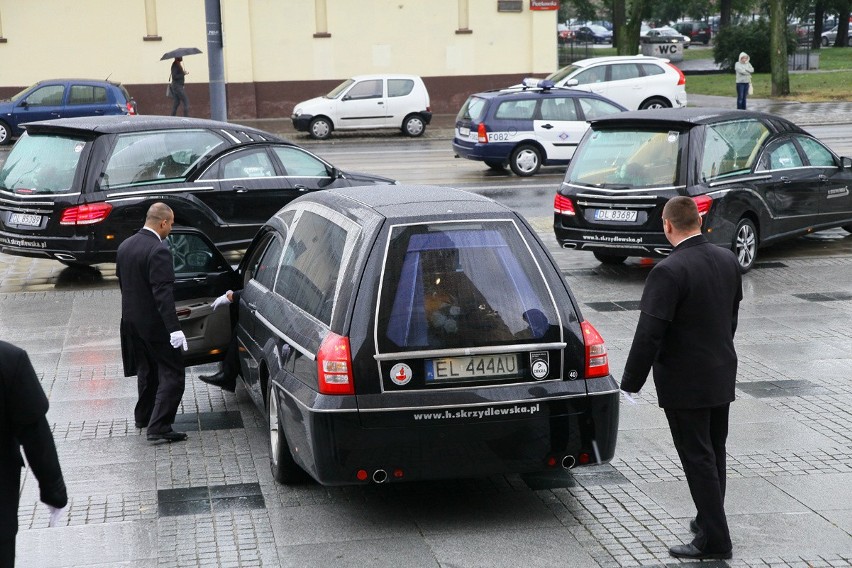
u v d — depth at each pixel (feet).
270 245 28.32
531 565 20.20
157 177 49.49
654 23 331.98
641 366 19.97
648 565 20.16
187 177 50.26
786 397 30.94
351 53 137.18
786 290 45.37
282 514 22.81
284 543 21.33
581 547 20.99
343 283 21.80
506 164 84.99
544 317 21.83
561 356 21.80
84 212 47.44
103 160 48.19
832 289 45.44
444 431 21.22
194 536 21.72
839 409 29.76
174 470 25.62
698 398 20.03
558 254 55.26
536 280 22.13
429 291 21.56
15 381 15.21
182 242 31.01
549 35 139.13
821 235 59.31
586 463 22.11
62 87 111.04
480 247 22.13
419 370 21.22
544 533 21.67
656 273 19.93
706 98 146.82
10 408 15.24
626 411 29.86
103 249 47.80
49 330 40.14
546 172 87.15
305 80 136.87
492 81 140.15
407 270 21.63
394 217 22.18
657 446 26.94
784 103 137.18
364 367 21.06
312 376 21.65
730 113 49.08
